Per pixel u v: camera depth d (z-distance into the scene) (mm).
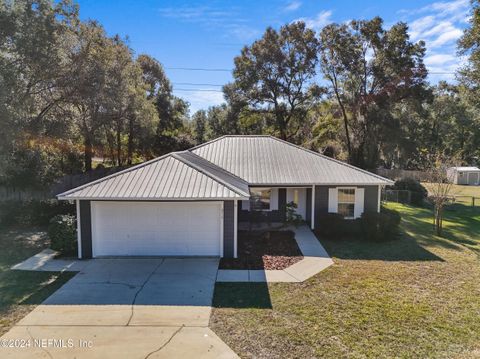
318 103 37812
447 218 20531
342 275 10047
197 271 10258
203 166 14227
